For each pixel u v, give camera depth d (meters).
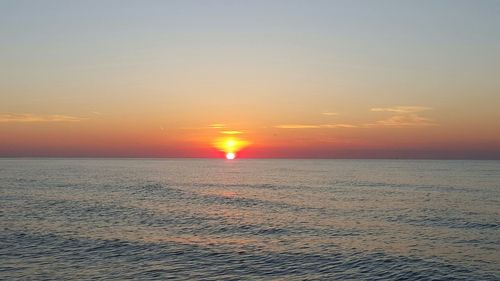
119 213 52.19
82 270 28.11
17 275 26.91
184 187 92.81
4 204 58.75
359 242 36.91
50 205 58.38
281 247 35.00
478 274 27.81
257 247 34.94
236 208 58.31
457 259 31.34
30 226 42.53
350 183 106.50
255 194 77.75
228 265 29.75
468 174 152.00
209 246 35.19
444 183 104.06
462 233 40.75
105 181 106.44
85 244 35.19
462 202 64.06
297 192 81.50
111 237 38.06
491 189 85.69
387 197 71.56
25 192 75.50
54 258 30.84
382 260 31.05
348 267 29.41
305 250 33.97
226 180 119.94
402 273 28.09
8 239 36.56
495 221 47.31
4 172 149.88
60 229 41.28
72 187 86.94
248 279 26.83
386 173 164.25
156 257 31.59
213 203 63.66
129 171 172.00
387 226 44.53
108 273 27.59
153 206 59.28
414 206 60.06
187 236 39.12
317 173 167.38
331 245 35.69
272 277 27.27
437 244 36.16
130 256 31.72
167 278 26.78
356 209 57.28
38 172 151.88
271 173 168.38
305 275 27.70
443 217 50.19
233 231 41.72
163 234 39.84
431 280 26.81
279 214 52.88
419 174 154.00
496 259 31.33
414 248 34.72
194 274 27.69
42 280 26.02
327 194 77.38
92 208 56.12
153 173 157.75
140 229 42.16
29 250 32.97
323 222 47.00
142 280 26.33
